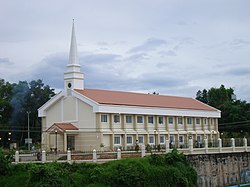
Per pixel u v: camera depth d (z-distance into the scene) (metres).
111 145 79.19
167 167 59.31
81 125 80.12
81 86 84.75
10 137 119.00
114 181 53.38
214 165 70.00
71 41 85.38
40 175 50.06
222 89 156.25
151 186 55.91
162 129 90.38
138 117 85.75
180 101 101.81
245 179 76.12
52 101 84.75
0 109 123.81
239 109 132.88
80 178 52.41
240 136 117.75
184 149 66.44
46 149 80.50
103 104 78.06
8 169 52.47
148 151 66.75
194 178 62.84
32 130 126.12
